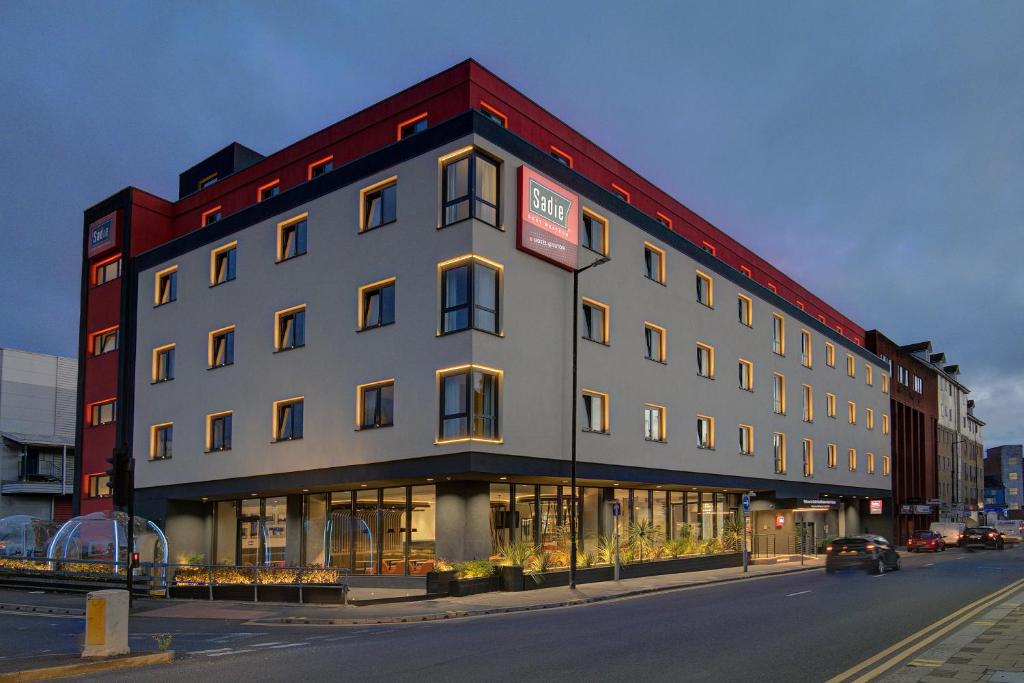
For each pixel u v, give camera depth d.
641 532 33.00
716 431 39.53
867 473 60.44
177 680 10.87
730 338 41.84
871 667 10.91
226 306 35.16
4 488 54.44
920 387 79.75
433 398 26.84
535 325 28.70
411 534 30.02
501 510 29.56
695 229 43.28
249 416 33.28
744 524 33.47
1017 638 12.66
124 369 39.81
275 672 11.35
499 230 27.53
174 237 41.91
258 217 34.34
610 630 15.39
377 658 12.43
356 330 29.72
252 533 36.06
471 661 11.88
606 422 31.78
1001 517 118.69
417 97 31.19
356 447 29.06
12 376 57.09
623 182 37.53
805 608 18.69
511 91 31.44
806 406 51.34
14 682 10.92
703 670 10.88
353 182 30.73
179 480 35.91
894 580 27.31
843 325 63.25
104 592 12.74
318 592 22.44
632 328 33.97
